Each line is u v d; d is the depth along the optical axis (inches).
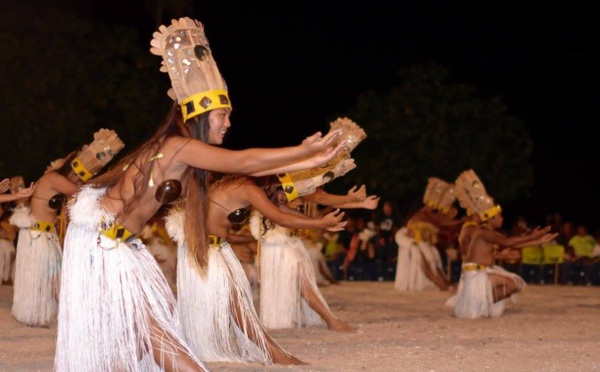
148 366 183.0
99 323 179.8
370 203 296.5
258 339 251.3
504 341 314.2
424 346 298.8
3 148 711.7
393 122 808.9
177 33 185.2
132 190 180.5
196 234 199.5
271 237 340.8
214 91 183.9
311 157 178.7
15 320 366.6
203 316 248.5
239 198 249.8
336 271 685.3
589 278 657.0
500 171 823.1
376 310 441.4
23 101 716.7
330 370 243.1
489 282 405.7
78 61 729.6
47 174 354.3
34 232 353.1
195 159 177.0
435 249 587.2
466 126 818.8
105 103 736.3
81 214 181.5
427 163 808.9
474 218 428.8
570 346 299.3
